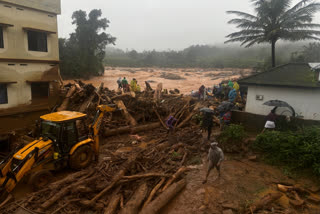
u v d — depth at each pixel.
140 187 6.78
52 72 14.00
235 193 6.68
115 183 6.98
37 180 7.24
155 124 14.38
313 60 36.03
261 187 6.98
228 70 68.12
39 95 13.70
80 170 8.75
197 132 12.26
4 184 6.86
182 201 6.42
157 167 8.33
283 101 10.65
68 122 8.20
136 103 15.65
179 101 18.06
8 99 12.19
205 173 8.00
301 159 7.83
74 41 42.50
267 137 9.18
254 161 8.80
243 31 25.28
